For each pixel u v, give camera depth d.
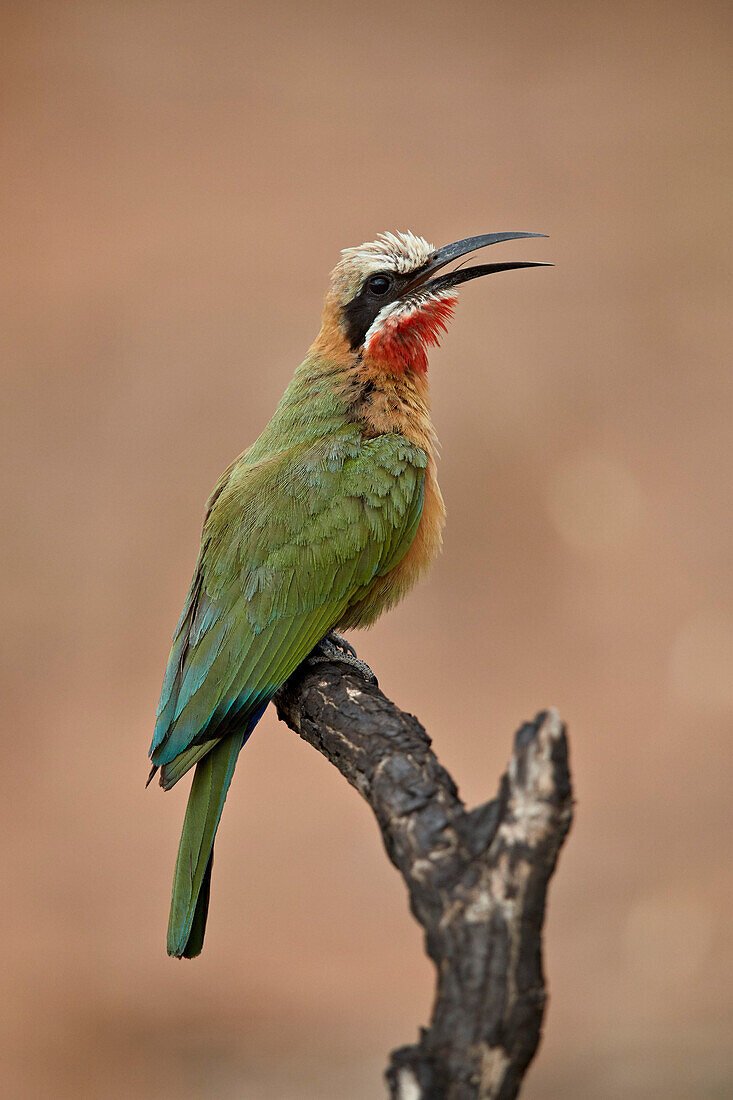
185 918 5.98
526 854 3.75
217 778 6.33
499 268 7.59
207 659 6.54
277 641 6.59
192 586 6.94
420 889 3.86
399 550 7.04
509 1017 3.62
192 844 6.16
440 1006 3.68
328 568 6.76
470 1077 3.58
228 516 6.88
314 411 7.24
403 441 7.15
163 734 6.49
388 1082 3.60
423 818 4.09
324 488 6.87
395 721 5.12
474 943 3.71
